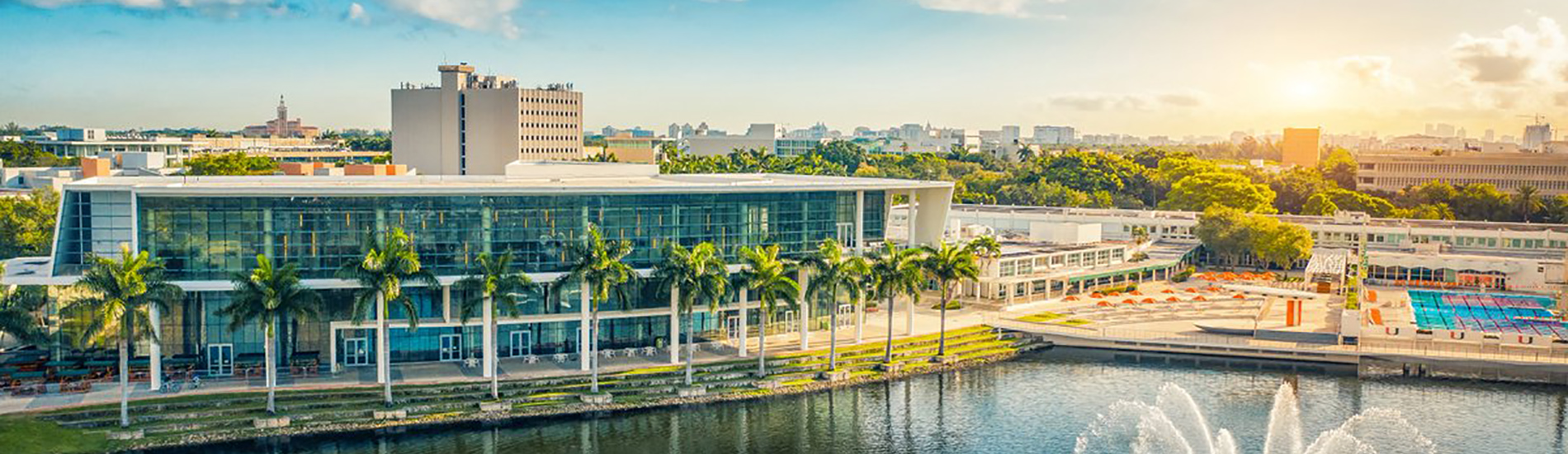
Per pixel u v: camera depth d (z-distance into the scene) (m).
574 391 149.25
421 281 148.25
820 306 184.88
